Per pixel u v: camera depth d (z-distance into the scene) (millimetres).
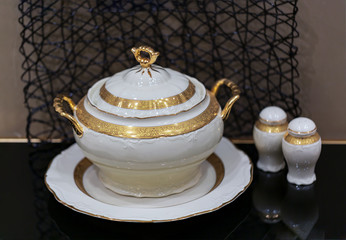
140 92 661
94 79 896
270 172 832
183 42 865
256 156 890
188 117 657
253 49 861
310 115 912
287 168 844
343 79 872
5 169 863
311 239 683
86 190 755
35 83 890
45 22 829
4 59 878
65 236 696
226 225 713
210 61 882
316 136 750
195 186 756
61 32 849
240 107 920
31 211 753
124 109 654
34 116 927
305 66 869
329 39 842
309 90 889
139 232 700
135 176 687
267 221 720
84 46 868
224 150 838
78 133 679
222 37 858
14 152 912
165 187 717
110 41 862
